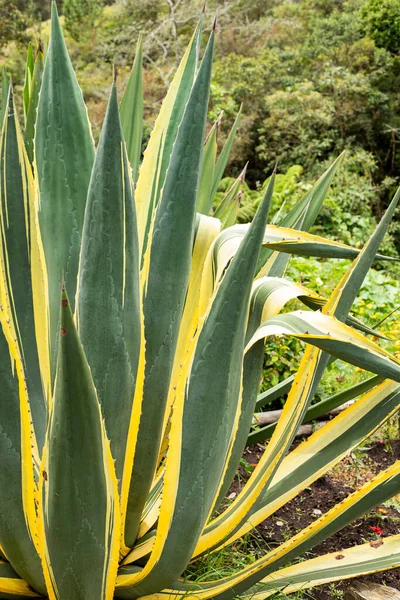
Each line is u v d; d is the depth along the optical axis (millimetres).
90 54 25250
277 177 15852
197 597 2434
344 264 8336
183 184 2336
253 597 2674
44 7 24094
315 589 3270
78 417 1926
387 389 2801
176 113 2740
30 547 2291
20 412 2105
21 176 2520
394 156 21656
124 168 2094
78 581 2207
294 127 20531
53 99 2355
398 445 4629
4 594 2467
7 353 2059
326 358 2584
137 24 25188
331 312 2459
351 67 22234
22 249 2547
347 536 3678
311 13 25531
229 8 25906
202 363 2131
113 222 2098
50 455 2008
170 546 2275
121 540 2488
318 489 4066
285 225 3420
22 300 2578
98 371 2186
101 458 2021
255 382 2525
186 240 2379
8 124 2475
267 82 21969
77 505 2059
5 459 2135
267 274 3201
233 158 20922
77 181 2371
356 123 21031
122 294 2160
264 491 2611
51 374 2277
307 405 2611
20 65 21594
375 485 2408
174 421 2145
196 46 2730
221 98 21078
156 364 2424
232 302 2102
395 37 22500
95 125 18703
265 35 25375
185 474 2189
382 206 20281
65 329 1797
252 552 3410
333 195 17828
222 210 3650
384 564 2637
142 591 2463
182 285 2416
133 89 3326
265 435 3266
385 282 8555
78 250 2393
